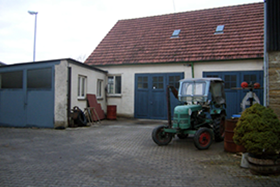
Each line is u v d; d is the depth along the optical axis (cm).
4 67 1223
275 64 649
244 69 1273
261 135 498
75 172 534
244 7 1591
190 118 773
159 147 765
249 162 525
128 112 1528
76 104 1203
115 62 1544
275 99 645
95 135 962
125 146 779
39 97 1146
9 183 473
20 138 907
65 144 809
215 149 736
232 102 1290
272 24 650
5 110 1212
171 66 1431
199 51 1391
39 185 463
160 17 1836
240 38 1364
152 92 1474
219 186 454
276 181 475
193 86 852
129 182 476
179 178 496
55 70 1117
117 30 1858
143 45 1612
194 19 1672
